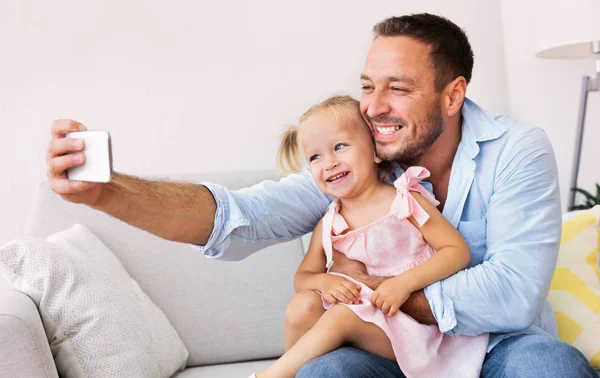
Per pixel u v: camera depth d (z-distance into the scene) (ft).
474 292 4.56
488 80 9.89
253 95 8.84
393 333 4.50
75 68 8.56
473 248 5.03
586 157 10.24
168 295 7.01
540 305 4.68
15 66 8.48
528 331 4.96
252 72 8.84
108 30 8.61
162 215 4.41
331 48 8.99
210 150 8.76
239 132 8.81
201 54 8.75
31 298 5.42
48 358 4.96
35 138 8.50
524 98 10.00
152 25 8.67
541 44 8.66
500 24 9.82
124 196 4.13
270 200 5.09
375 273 5.07
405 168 5.24
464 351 4.62
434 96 4.92
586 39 8.18
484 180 5.02
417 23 4.94
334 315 4.48
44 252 5.52
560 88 10.06
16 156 8.47
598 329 6.12
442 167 5.22
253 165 8.82
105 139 3.47
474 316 4.57
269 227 5.06
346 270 5.14
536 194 4.87
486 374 4.56
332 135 4.99
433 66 4.89
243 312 7.07
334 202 5.17
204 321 7.00
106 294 5.74
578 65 10.09
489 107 9.95
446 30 4.99
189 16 8.73
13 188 8.46
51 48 8.52
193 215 4.59
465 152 5.05
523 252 4.70
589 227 6.59
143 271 7.04
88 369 5.43
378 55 4.91
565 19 8.29
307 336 4.45
